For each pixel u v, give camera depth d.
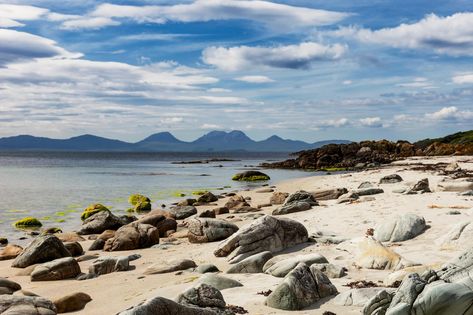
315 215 25.53
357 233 19.36
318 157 108.50
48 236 20.61
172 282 14.38
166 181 70.94
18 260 20.00
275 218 18.34
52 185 62.94
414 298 8.02
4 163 143.75
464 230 15.09
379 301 8.57
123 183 67.06
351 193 32.38
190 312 8.75
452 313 7.66
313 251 16.69
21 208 40.47
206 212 30.72
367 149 109.69
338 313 9.73
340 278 12.53
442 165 65.31
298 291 10.41
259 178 71.44
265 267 14.30
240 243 17.66
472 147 102.50
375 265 13.44
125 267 17.81
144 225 23.98
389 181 42.66
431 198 27.48
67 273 17.39
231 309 10.09
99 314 12.02
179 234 25.52
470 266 8.32
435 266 11.38
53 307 11.60
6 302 11.15
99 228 29.17
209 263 17.14
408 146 114.62
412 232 17.08
